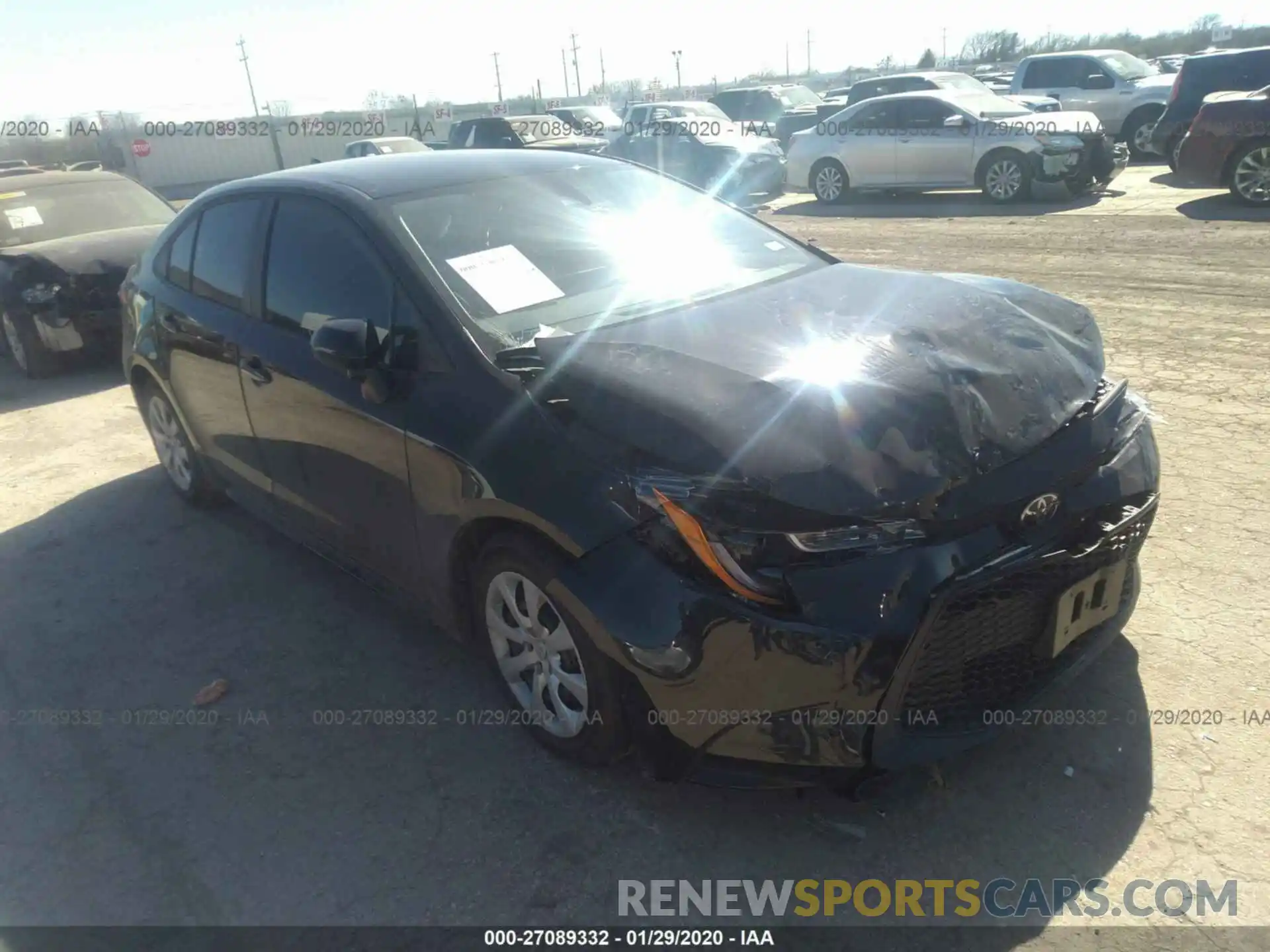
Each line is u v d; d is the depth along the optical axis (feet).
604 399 8.56
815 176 49.55
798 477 7.55
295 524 13.01
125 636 12.80
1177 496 13.61
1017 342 9.36
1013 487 8.00
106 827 9.45
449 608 10.38
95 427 21.50
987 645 8.18
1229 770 8.75
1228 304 22.80
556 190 12.42
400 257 10.61
